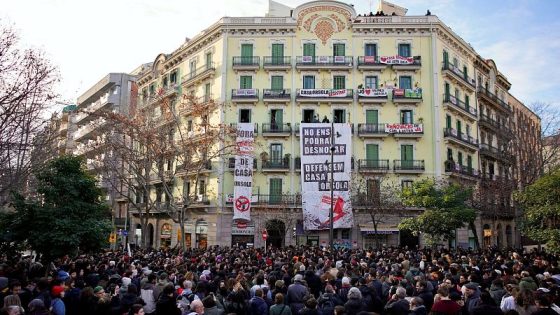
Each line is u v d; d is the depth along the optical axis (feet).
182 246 114.11
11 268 46.29
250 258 70.23
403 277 46.29
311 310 31.22
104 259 64.49
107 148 134.82
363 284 39.01
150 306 38.91
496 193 149.59
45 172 57.36
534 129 188.34
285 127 149.69
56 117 91.76
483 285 42.09
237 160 137.08
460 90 166.09
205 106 132.46
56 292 32.78
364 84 152.66
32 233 53.88
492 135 189.47
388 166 145.28
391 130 146.72
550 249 69.97
